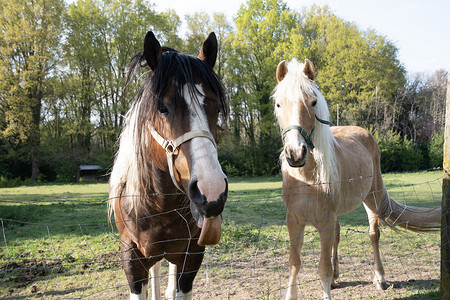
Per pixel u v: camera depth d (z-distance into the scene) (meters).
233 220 7.26
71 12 25.38
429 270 4.03
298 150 2.59
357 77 26.44
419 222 3.66
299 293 3.46
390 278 3.81
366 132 4.33
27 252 5.20
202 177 1.42
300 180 2.92
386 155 23.58
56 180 25.86
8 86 22.20
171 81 1.62
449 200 2.31
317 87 3.05
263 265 4.37
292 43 26.83
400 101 28.50
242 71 28.83
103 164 25.70
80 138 25.91
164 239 2.05
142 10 26.81
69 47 24.38
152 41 1.74
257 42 27.86
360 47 26.31
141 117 1.82
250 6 29.08
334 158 2.94
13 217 7.86
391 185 13.54
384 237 5.53
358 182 3.42
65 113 25.31
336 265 3.66
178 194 1.91
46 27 22.98
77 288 3.72
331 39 27.67
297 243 2.97
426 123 29.84
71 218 8.16
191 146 1.51
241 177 26.81
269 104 27.09
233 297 3.38
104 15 26.59
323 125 2.85
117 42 26.56
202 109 1.59
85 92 24.27
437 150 23.39
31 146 24.08
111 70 27.02
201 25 29.83
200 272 4.14
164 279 4.00
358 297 3.31
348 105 26.84
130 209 2.05
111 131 25.11
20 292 3.64
